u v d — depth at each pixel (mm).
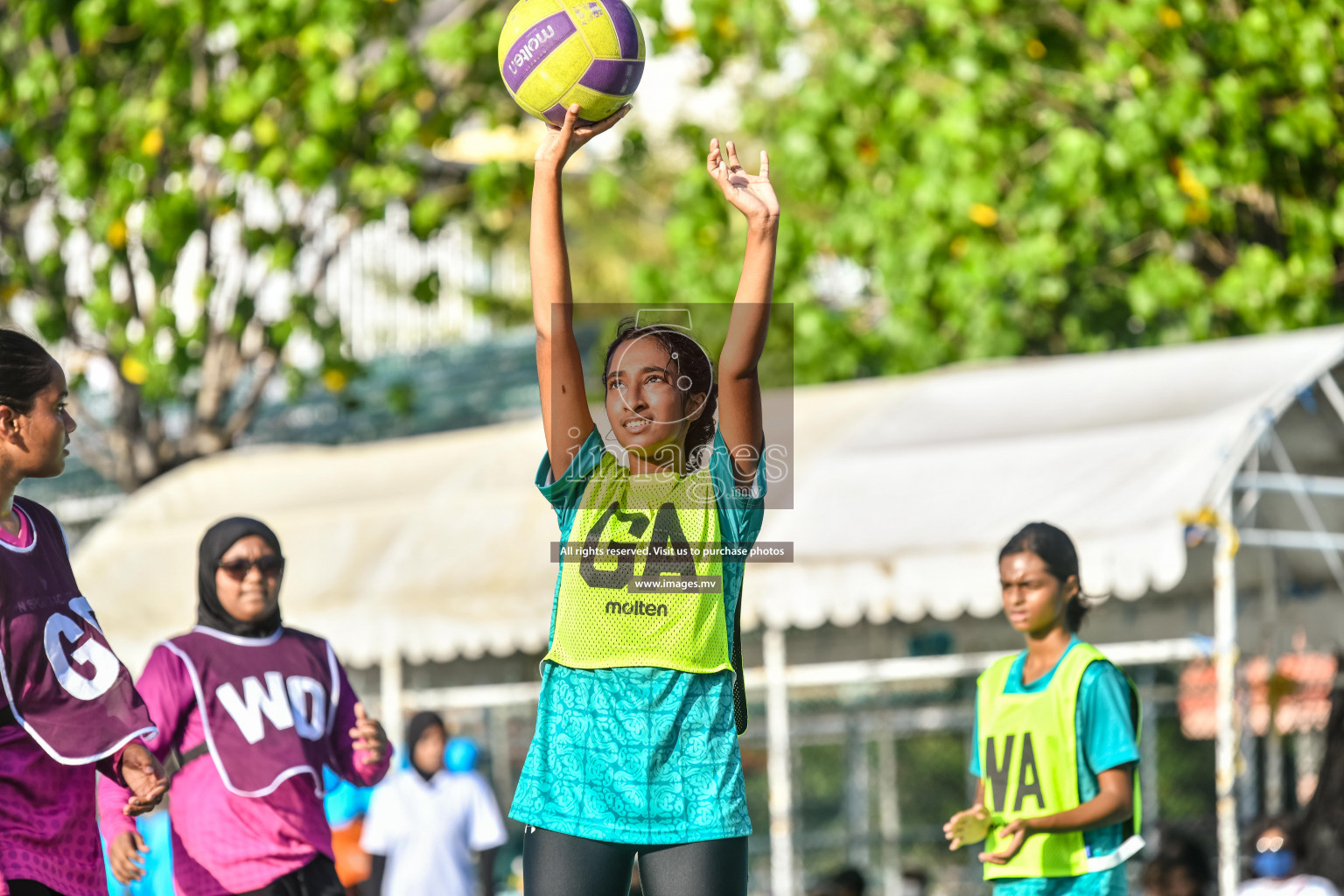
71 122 32562
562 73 9117
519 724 30188
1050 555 12742
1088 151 29531
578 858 8406
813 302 35094
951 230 32125
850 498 22828
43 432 9352
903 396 26016
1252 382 21672
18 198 35375
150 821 20156
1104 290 36062
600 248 55844
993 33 31156
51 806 9172
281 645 13727
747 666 30000
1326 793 21859
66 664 9211
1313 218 29141
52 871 9094
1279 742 26094
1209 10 29484
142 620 28094
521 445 28422
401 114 32906
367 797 23094
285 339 34938
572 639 8656
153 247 34000
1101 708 12391
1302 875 17672
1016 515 21016
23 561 9219
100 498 39375
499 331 47000
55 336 35000
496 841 22219
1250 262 29234
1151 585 25344
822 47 37094
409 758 22547
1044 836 12328
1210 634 25516
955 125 30656
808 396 27109
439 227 35906
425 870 21734
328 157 32781
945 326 35375
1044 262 31297
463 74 34719
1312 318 29484
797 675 23500
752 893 30469
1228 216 30312
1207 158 28875
